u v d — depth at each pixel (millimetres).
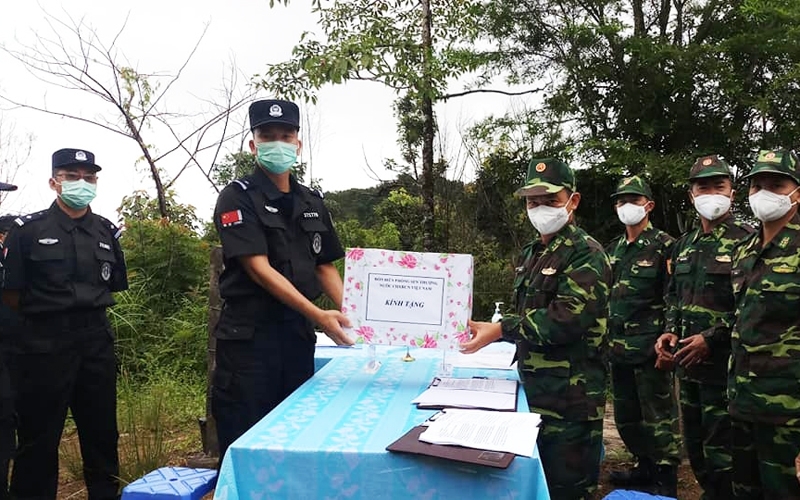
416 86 6184
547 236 2564
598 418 2488
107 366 3418
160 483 2299
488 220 8281
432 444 1621
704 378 3209
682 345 3273
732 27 7066
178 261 6758
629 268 3914
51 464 3279
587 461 2475
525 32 7453
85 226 3434
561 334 2346
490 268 7754
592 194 7465
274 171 2486
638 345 3777
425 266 2312
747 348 2648
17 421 3186
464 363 2807
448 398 2105
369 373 2578
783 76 6398
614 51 6949
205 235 8398
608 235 7520
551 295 2457
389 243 8375
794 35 6250
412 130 7867
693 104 6770
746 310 2686
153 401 4672
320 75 5934
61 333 3221
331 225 2781
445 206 8062
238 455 1646
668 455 3695
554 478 2449
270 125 2473
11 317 3271
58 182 3326
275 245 2459
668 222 7180
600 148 6902
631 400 3916
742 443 2791
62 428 3307
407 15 6969
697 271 3328
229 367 2430
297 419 1896
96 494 3416
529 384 2496
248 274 2418
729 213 3422
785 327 2561
